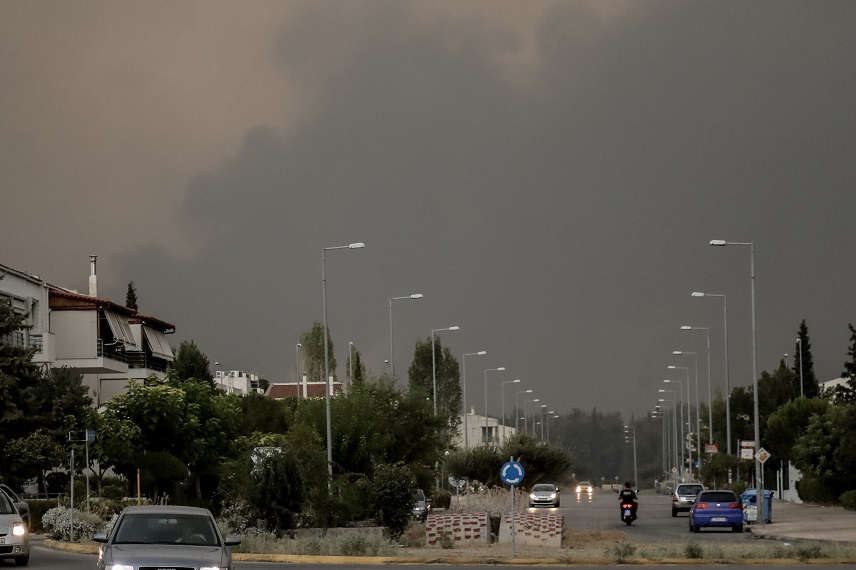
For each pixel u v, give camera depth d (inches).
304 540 3058.6
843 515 4975.4
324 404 4800.7
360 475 4119.1
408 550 3043.8
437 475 5944.9
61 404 4124.0
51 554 2667.3
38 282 5403.5
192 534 1440.7
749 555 2667.3
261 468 3356.3
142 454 4138.8
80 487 4126.5
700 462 7672.2
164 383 4512.8
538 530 3420.3
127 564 1326.3
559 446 7234.3
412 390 5334.6
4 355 4136.3
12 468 3912.4
